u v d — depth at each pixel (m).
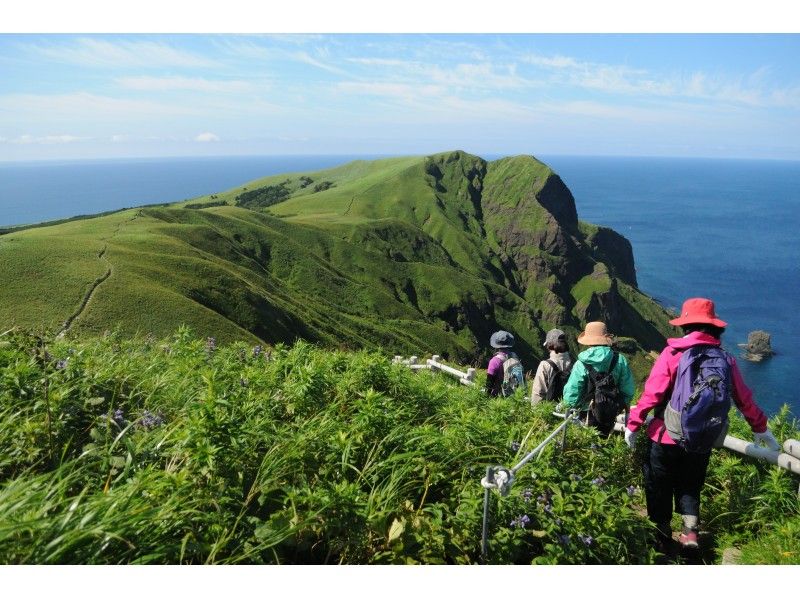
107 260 75.88
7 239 78.69
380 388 6.82
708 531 5.45
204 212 148.25
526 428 6.04
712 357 4.74
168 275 78.12
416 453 4.59
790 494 5.14
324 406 5.95
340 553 3.84
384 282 156.50
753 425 4.99
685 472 5.00
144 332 60.91
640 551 4.41
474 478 4.80
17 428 4.34
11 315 58.38
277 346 8.24
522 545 4.25
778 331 157.00
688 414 4.65
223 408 4.41
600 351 6.22
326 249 161.00
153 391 5.91
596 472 5.57
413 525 3.94
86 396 5.49
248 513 3.92
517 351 155.00
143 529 3.20
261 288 102.25
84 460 4.18
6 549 2.84
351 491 3.79
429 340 130.50
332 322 107.31
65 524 2.96
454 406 6.82
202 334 63.78
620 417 7.03
